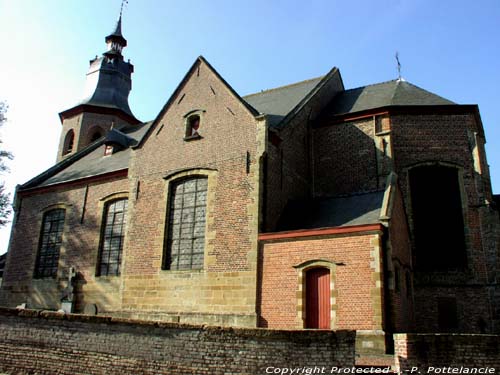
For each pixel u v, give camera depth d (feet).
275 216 56.29
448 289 57.88
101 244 69.21
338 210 53.93
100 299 65.57
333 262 46.19
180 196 60.49
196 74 65.10
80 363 31.35
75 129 105.19
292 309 47.06
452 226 60.75
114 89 108.47
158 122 66.08
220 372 28.78
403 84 74.90
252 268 50.90
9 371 32.55
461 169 62.69
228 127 59.06
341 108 73.87
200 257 55.83
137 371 30.09
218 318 51.37
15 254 79.61
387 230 45.75
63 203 76.64
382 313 42.52
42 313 33.27
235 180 55.93
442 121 65.31
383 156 64.39
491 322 55.21
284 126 62.08
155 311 56.34
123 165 72.28
